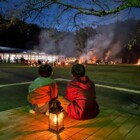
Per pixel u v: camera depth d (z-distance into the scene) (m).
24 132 3.44
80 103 3.68
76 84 3.70
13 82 11.58
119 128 3.69
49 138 3.22
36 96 4.01
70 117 4.13
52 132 3.44
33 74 16.06
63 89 9.61
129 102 7.43
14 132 3.44
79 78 3.75
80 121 3.98
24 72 17.58
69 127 3.67
